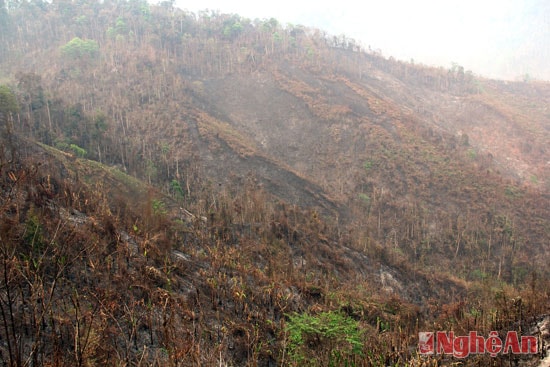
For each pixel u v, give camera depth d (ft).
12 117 163.02
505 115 339.77
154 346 48.70
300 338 54.54
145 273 62.03
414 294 137.18
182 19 386.32
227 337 58.08
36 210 62.69
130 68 282.97
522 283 158.92
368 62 425.28
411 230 191.31
